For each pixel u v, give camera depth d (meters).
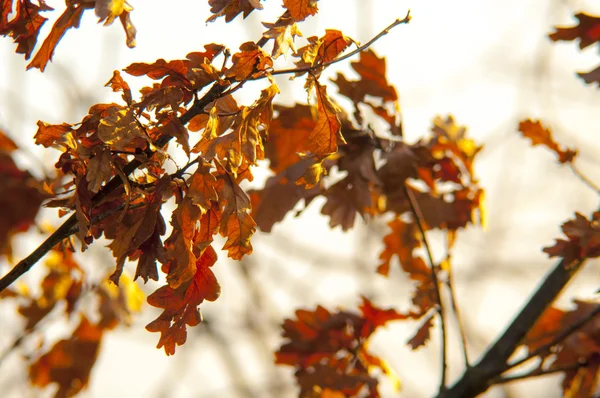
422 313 2.51
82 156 1.92
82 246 1.93
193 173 1.94
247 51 1.96
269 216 2.40
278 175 2.43
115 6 1.91
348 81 2.45
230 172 1.95
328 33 2.00
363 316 2.57
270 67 1.97
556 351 2.54
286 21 1.97
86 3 1.93
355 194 2.41
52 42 1.94
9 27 1.98
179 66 1.95
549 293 2.59
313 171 2.00
